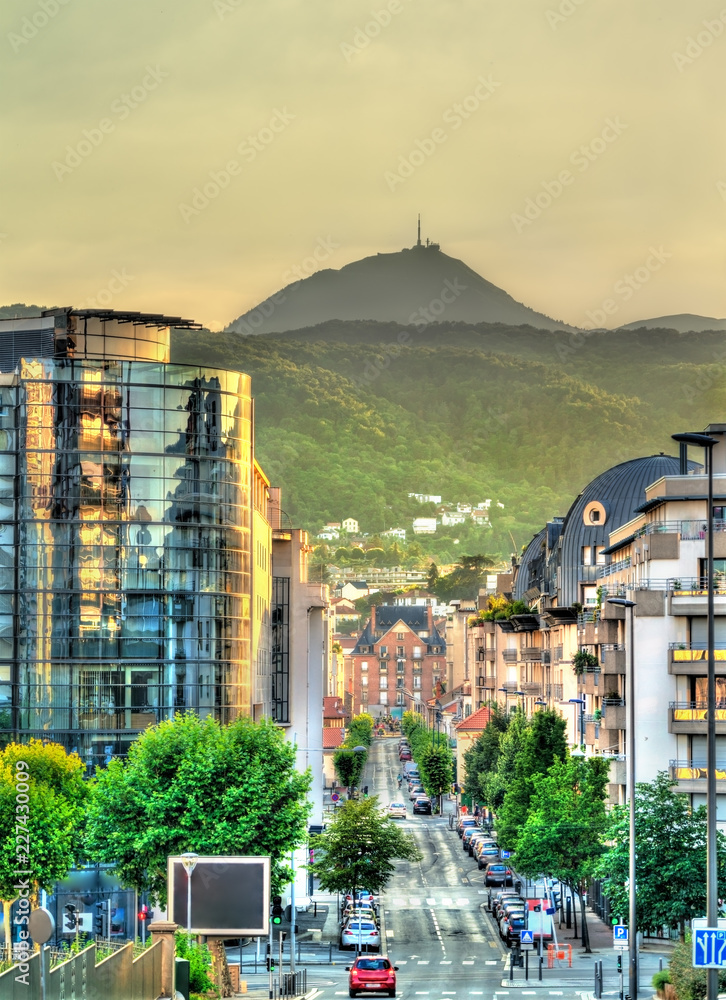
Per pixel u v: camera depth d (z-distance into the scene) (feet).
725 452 496.23
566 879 505.25
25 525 512.63
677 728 478.18
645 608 485.97
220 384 532.73
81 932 476.54
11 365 547.49
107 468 516.73
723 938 229.86
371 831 549.95
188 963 277.44
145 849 407.23
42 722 508.94
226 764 414.21
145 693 514.27
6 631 512.22
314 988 403.13
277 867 416.46
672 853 396.57
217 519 529.04
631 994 355.97
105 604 513.86
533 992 383.45
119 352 554.46
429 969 440.86
